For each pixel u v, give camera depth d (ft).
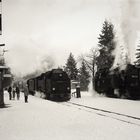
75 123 49.32
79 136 37.52
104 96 141.59
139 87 118.73
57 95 129.29
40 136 38.04
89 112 67.46
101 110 73.97
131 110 71.87
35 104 94.32
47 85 136.46
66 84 130.72
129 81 119.55
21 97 148.36
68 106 85.87
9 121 54.03
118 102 98.73
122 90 123.54
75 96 149.79
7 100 120.26
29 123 50.44
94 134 38.73
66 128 44.21
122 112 67.82
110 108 78.69
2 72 91.09
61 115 61.46
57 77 130.41
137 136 36.88
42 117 58.49
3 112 70.90
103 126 45.68
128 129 42.45
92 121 51.55
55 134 39.29
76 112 67.56
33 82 183.32
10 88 126.41
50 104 93.97
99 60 230.89
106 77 137.18
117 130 41.63
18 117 59.77
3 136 38.73
